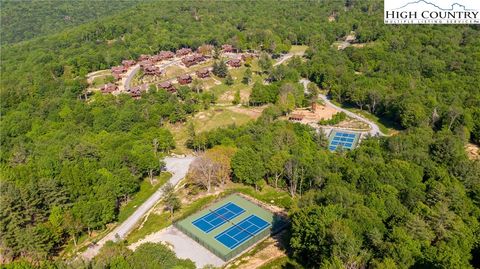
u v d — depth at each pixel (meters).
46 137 181.62
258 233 112.19
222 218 120.19
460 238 88.50
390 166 119.44
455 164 127.12
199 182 137.25
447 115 176.00
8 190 111.19
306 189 129.62
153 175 151.50
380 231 89.38
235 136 167.38
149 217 125.25
